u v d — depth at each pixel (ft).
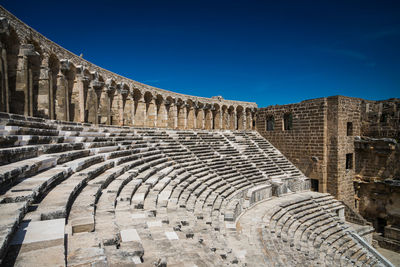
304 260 48.70
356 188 105.29
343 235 75.51
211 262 25.34
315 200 91.61
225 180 76.64
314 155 106.22
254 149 116.16
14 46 49.14
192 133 106.83
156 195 38.93
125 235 23.07
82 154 39.47
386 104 100.94
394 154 95.91
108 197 29.60
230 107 142.00
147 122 105.81
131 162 49.47
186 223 34.04
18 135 29.86
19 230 16.79
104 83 76.74
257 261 40.32
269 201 83.56
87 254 15.84
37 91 56.03
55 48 60.54
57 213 19.63
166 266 19.81
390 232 90.94
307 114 109.29
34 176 25.67
